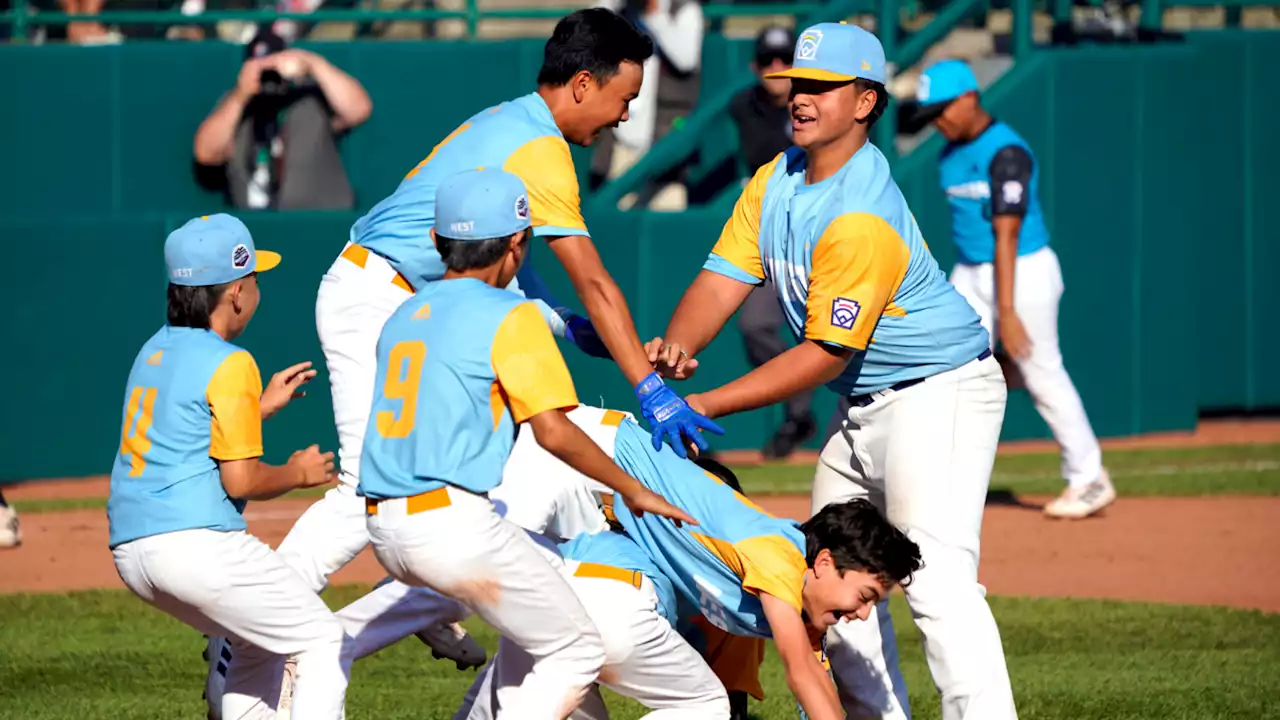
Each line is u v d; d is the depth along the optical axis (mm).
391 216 21219
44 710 23781
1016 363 37844
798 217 19500
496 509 20297
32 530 38219
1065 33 52250
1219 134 52188
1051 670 26469
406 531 17266
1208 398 53000
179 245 19250
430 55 49969
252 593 18578
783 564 17734
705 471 18938
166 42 48531
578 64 20719
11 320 44469
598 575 18328
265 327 44469
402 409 17469
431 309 17766
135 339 45375
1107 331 49188
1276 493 42000
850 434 20531
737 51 53438
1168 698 24719
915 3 57094
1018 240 36281
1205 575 33500
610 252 45656
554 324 22734
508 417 17562
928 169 47094
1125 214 49062
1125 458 46750
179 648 27828
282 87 47000
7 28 54219
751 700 24797
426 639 22688
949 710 19656
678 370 20359
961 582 19609
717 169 52094
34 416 44750
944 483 19734
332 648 18953
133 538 18578
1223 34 51906
